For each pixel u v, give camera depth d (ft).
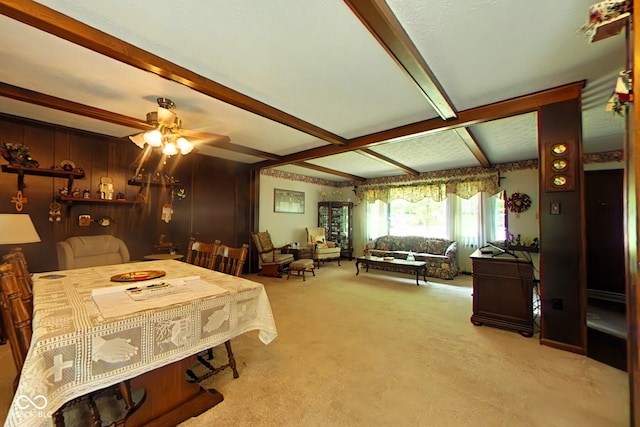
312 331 8.81
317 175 23.81
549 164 7.97
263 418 4.90
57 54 6.19
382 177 23.58
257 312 5.67
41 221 10.43
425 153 15.20
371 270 19.70
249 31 5.48
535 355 7.30
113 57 5.92
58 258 9.55
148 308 4.23
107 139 12.17
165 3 4.75
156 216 13.74
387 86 7.74
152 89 7.87
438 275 17.31
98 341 3.62
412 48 5.81
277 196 21.44
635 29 3.00
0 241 6.70
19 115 9.72
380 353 7.37
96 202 11.84
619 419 4.89
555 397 5.53
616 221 11.71
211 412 5.04
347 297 12.78
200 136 10.95
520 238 16.92
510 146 13.80
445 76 7.20
